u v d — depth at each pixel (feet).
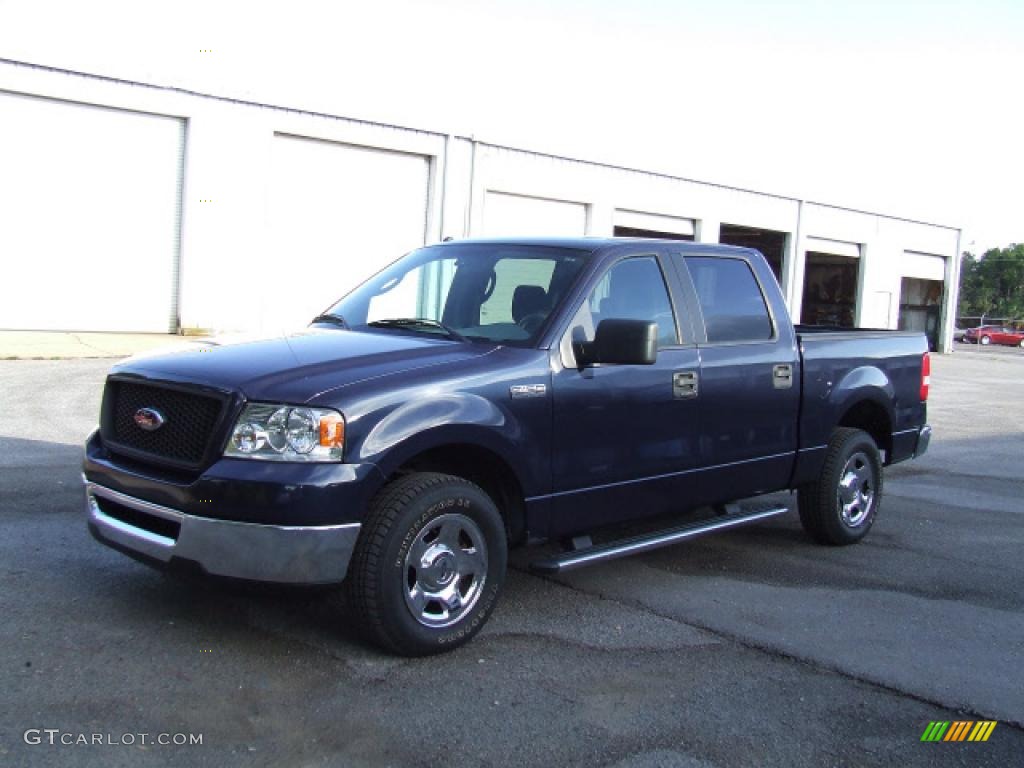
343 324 18.44
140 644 14.58
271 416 13.58
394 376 14.66
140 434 14.87
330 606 16.56
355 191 76.43
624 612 17.44
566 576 19.45
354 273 77.05
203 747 11.75
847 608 18.33
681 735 12.75
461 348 16.11
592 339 16.99
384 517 14.06
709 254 19.86
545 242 18.66
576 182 89.15
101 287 66.95
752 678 14.76
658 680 14.49
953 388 72.49
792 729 13.09
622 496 17.57
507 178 84.33
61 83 63.46
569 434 16.49
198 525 13.51
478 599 15.25
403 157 78.54
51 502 22.20
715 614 17.58
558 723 12.87
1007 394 69.26
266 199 72.33
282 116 72.02
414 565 14.39
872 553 22.48
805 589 19.40
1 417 33.63
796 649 16.03
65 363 50.78
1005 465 36.32
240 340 16.49
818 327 24.79
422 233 80.28
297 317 74.74
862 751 12.58
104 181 66.28
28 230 63.93
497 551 15.44
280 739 12.05
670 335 18.52
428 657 14.79
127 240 67.56
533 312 17.04
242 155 70.79
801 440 21.17
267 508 13.28
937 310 135.33
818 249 115.03
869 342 23.22
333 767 11.46
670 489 18.45
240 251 71.56
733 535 23.61
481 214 83.15
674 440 18.29
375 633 14.25
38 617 15.35
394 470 14.20
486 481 16.44
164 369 14.80
